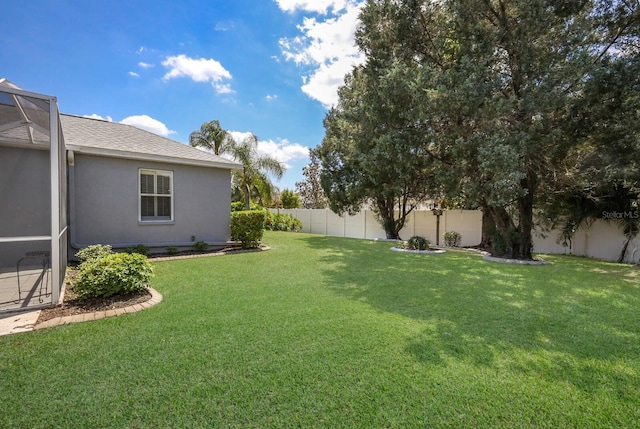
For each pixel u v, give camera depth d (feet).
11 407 7.88
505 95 31.22
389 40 38.55
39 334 12.06
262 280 21.38
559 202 40.63
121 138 34.06
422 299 17.63
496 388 9.00
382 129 36.73
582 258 40.68
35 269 24.30
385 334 12.55
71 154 27.48
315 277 22.61
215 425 7.37
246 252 35.35
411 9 35.47
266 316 14.30
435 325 13.66
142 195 32.73
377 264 28.66
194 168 36.29
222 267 25.91
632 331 13.39
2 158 25.80
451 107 28.58
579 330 13.43
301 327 13.08
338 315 14.64
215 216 38.24
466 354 11.02
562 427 7.53
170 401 8.18
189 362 10.10
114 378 9.17
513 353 11.18
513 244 34.78
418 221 57.21
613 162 29.35
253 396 8.43
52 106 15.05
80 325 12.99
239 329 12.77
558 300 17.93
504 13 30.45
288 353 10.80
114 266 16.71
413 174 39.45
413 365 10.18
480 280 22.82
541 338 12.53
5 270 23.90
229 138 77.41
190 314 14.42
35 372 9.43
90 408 7.89
